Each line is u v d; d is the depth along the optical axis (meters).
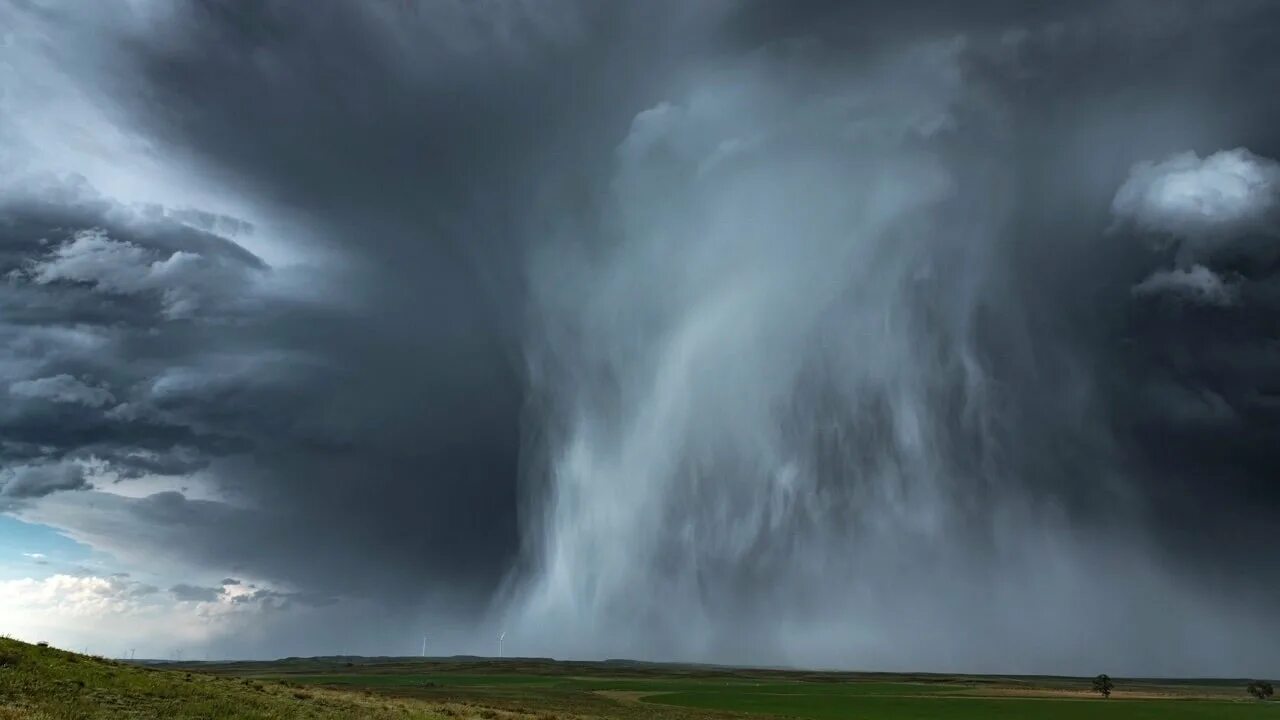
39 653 48.38
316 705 55.16
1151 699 164.38
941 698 152.00
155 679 50.41
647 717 91.88
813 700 139.75
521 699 113.75
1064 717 118.94
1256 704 149.00
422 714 59.50
